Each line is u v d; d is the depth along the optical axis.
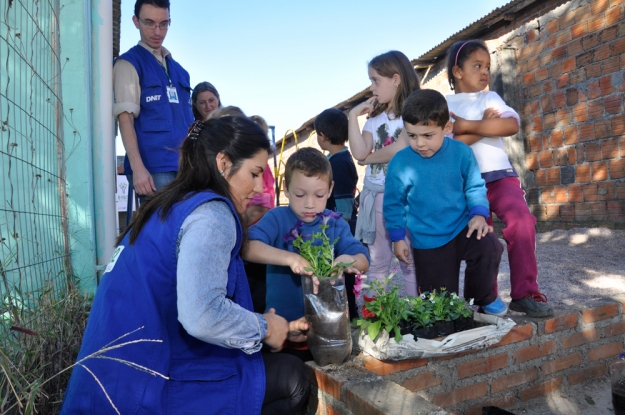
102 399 1.49
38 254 2.64
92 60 3.61
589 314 2.86
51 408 1.95
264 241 2.21
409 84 3.06
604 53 5.94
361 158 3.15
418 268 2.71
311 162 2.20
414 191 2.64
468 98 3.00
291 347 2.24
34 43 2.96
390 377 2.28
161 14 3.46
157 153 3.47
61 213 3.21
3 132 2.58
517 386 2.64
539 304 2.73
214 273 1.53
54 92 3.21
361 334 2.28
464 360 2.49
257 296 2.65
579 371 2.84
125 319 1.56
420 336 2.17
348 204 3.64
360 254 2.26
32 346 2.02
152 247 1.61
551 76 6.70
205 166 1.72
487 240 2.49
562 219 6.65
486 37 7.85
